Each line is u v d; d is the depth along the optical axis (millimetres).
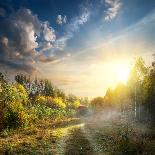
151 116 39375
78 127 43031
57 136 29531
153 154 17578
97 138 27906
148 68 43000
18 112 37906
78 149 21422
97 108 113500
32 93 123125
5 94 38000
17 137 28906
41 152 20109
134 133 26203
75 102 141125
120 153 18672
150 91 40438
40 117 57188
